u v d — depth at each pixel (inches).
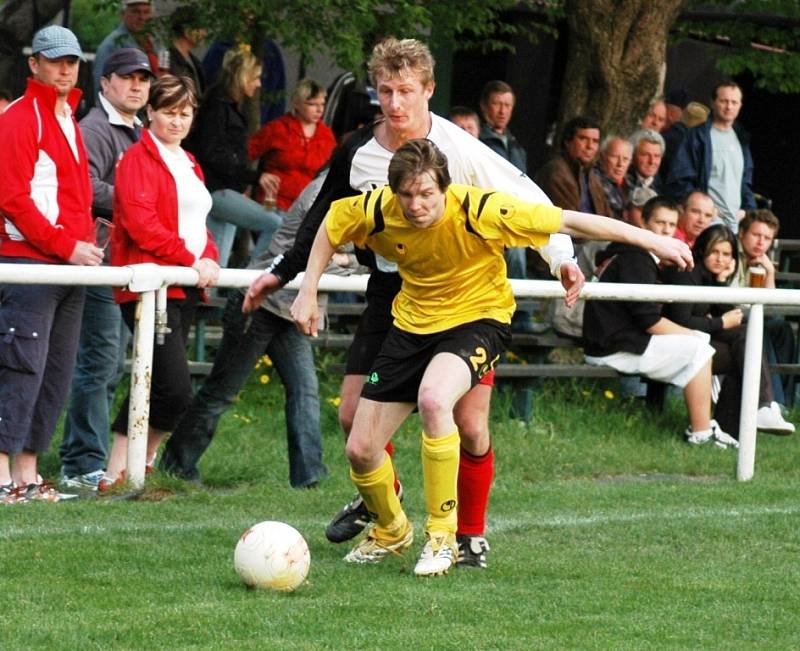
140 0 1441.9
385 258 765.3
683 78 2440.9
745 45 1996.8
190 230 1009.5
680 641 659.4
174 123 997.8
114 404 1273.4
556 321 1409.9
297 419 1061.8
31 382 959.0
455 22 1676.9
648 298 1104.2
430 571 768.3
